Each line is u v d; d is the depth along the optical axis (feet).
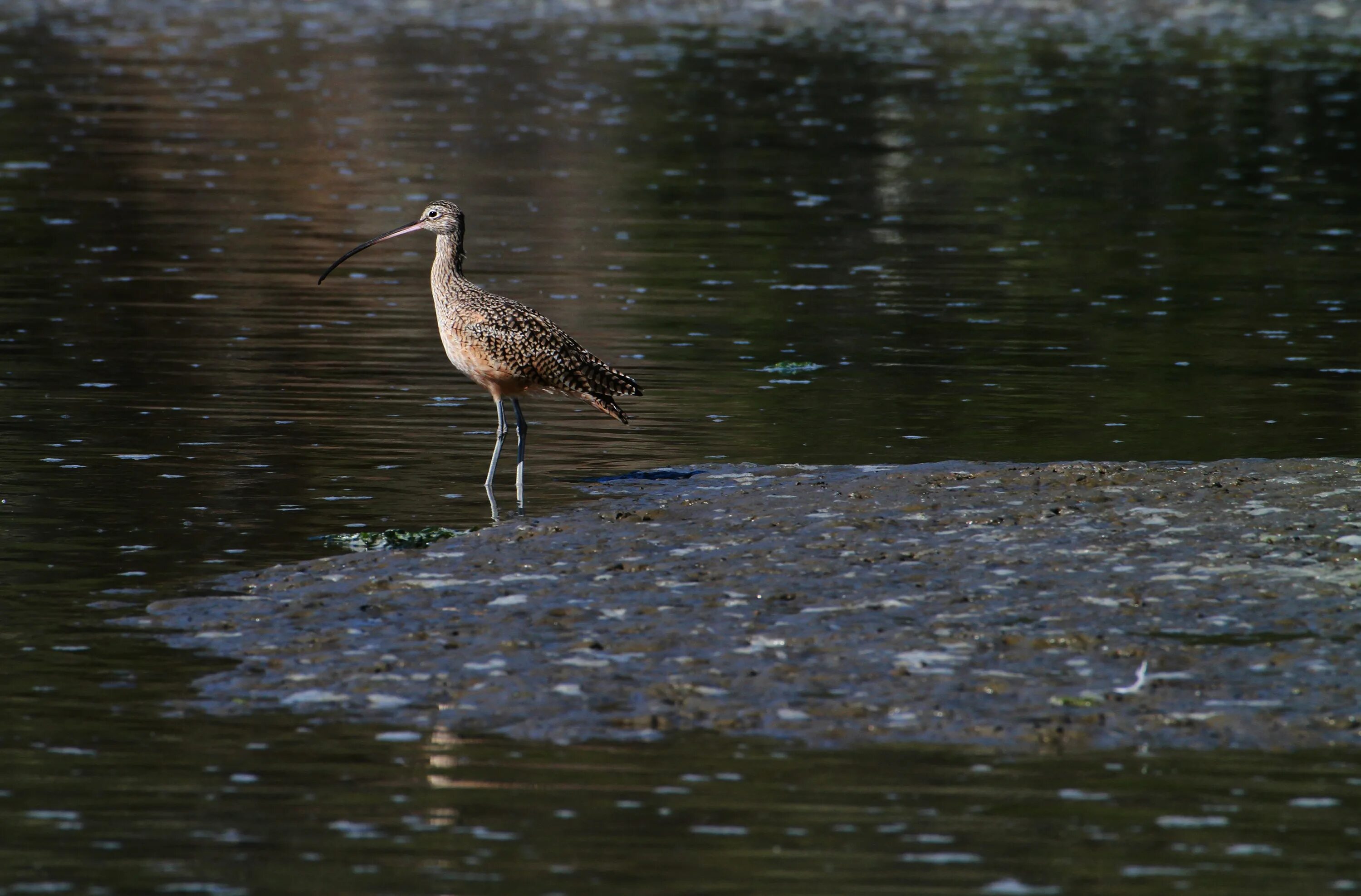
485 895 25.12
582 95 144.15
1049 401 58.29
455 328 47.78
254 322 69.10
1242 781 28.73
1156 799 28.09
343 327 68.74
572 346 47.98
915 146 124.47
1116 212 101.24
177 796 28.22
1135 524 41.19
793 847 26.45
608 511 43.24
